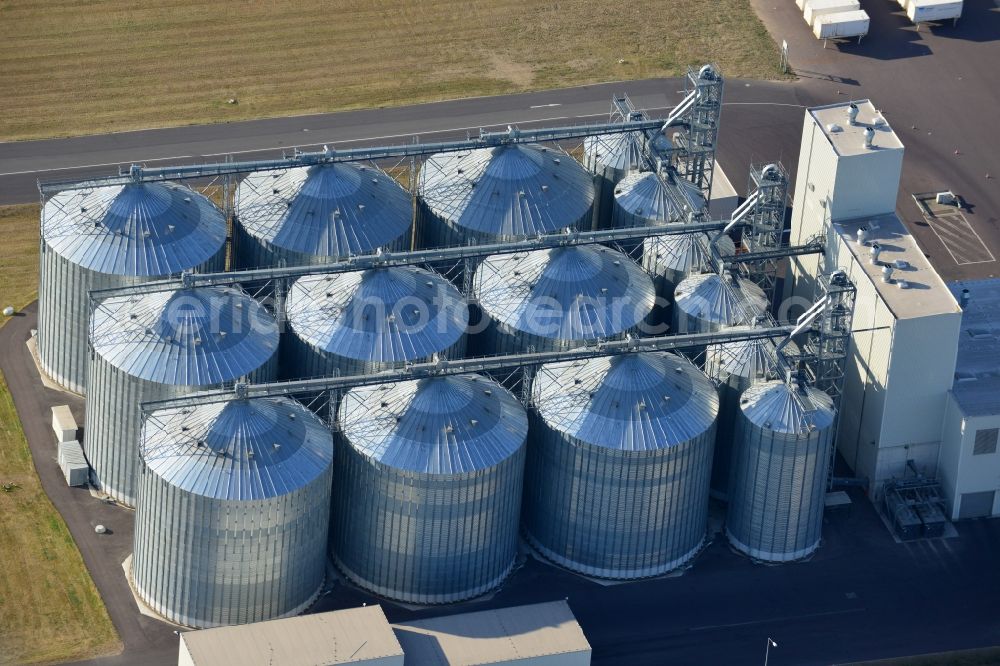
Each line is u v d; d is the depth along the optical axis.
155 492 174.38
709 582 188.50
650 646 179.75
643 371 185.50
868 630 183.38
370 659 165.25
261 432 175.12
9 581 181.75
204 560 174.62
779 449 186.12
